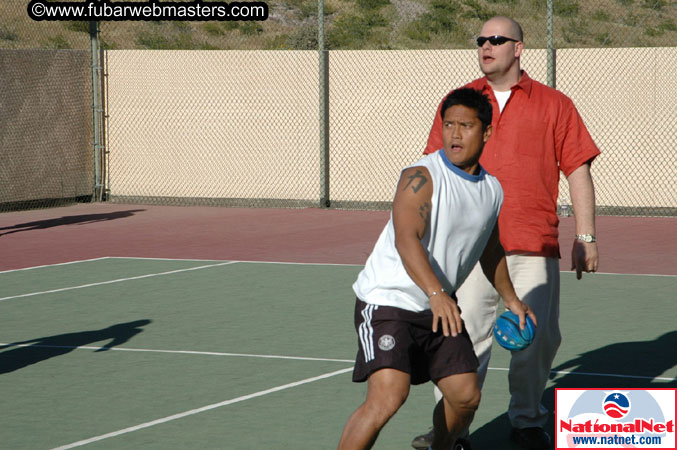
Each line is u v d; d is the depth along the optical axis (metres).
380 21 69.69
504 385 15.77
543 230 12.73
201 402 14.84
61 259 30.34
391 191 44.69
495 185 10.31
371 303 10.00
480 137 9.99
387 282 9.98
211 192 47.06
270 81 46.00
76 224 39.62
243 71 46.28
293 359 17.48
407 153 44.44
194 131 47.12
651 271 27.17
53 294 24.27
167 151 47.53
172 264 29.00
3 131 45.19
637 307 22.00
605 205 42.34
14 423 13.87
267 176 46.25
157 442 12.91
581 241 12.83
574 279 26.00
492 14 71.06
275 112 46.00
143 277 26.67
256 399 14.96
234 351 18.14
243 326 20.31
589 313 21.41
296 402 14.78
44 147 46.72
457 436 10.55
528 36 68.56
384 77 44.50
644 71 41.47
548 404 14.52
